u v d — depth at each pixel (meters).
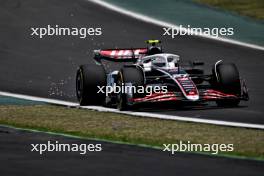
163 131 45.25
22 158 37.06
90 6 99.44
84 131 45.34
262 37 86.88
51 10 97.06
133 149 39.50
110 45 82.50
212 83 55.28
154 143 41.38
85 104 56.44
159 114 51.94
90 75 55.69
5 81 68.12
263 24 93.12
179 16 95.88
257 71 71.31
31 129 46.34
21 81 68.19
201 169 34.56
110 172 33.91
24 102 58.62
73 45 82.44
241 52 80.00
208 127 46.78
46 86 66.12
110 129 46.03
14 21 92.12
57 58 77.38
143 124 47.81
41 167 34.97
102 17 94.25
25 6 98.94
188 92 51.72
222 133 44.62
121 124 47.78
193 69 55.16
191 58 77.12
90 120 49.59
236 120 49.41
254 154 38.38
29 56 78.25
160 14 96.69
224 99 53.62
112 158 37.12
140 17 94.69
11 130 45.78
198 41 84.50
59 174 33.47
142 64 55.97
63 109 55.00
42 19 93.00
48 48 81.44
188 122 48.72
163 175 33.31
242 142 41.72
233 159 36.97
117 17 94.38
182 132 44.91
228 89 53.78
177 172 33.94
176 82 52.56
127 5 101.31
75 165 35.44
